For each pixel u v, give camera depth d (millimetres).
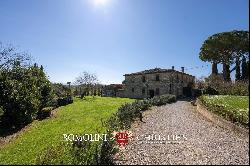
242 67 56188
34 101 29344
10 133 24688
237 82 50312
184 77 74562
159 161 13023
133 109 28078
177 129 21344
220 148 15242
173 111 34500
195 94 68062
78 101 57906
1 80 26516
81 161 11977
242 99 34000
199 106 33250
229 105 27281
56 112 38500
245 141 16578
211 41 62969
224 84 53156
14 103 26625
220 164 12492
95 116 31359
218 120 23078
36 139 20484
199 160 13117
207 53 64875
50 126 26531
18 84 27703
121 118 23484
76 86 84312
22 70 30547
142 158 13508
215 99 34594
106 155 12555
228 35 60125
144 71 76438
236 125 19453
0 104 26000
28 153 16219
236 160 13023
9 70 29266
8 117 26406
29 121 29672
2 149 18391
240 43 58875
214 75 61219
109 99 63656
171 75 68688
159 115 29984
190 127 22188
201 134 19203
